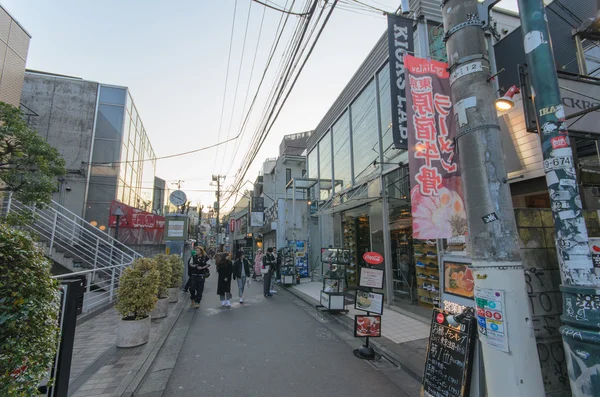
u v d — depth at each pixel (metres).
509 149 5.51
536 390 2.29
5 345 1.75
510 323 2.38
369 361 4.92
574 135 3.73
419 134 4.27
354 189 11.07
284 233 16.97
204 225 58.28
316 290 12.05
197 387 4.04
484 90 2.78
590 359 2.01
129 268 5.84
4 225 2.03
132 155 20.59
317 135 15.69
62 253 9.89
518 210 3.18
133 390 3.83
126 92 18.38
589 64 5.79
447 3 3.10
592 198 4.32
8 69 10.22
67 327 3.06
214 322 7.48
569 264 2.16
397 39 6.34
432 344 3.54
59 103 17.00
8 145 7.55
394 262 8.69
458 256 3.61
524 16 2.53
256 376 4.38
